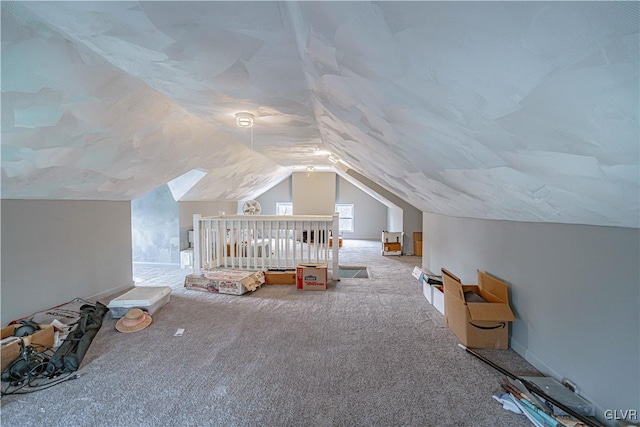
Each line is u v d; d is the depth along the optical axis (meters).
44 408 1.67
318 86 1.77
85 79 1.89
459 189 2.20
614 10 0.50
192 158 4.14
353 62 1.20
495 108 0.97
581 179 1.11
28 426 1.53
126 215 4.10
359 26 0.93
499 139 1.16
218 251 4.56
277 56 1.48
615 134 0.78
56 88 1.84
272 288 4.13
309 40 1.23
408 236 6.89
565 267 1.79
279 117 2.63
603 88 0.67
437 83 1.02
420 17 0.75
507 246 2.45
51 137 2.20
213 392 1.82
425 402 1.73
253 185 7.72
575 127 0.85
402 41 0.89
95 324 2.69
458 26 0.72
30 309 2.86
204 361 2.18
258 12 1.12
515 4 0.58
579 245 1.68
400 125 1.59
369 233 9.94
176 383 1.91
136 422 1.56
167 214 5.57
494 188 1.75
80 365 2.12
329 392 1.82
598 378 1.55
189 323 2.89
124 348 2.38
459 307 2.50
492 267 2.71
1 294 2.63
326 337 2.58
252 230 5.22
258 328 2.78
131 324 2.72
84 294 3.45
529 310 2.16
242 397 1.77
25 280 2.82
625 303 1.41
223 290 3.85
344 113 1.96
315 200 8.41
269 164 6.67
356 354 2.28
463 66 0.86
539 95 0.80
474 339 2.37
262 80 1.82
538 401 1.63
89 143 2.52
